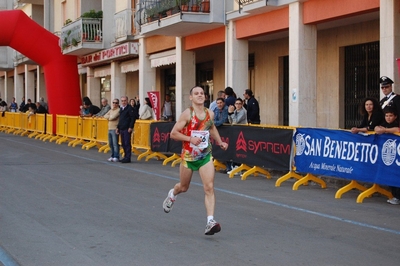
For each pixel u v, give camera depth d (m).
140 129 19.36
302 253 7.21
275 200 11.16
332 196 11.67
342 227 8.77
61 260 6.86
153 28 22.52
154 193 11.86
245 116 15.25
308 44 17.41
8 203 10.55
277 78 22.14
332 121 19.70
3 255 7.09
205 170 8.11
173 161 17.50
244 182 13.63
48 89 29.59
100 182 13.42
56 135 27.42
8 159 18.58
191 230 8.45
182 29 21.98
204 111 8.24
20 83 50.41
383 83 11.64
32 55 29.20
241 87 20.75
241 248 7.44
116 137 18.17
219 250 7.34
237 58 20.67
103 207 10.20
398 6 13.84
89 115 23.92
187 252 7.23
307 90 17.47
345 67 19.30
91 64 32.38
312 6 16.95
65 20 36.56
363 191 11.64
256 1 18.22
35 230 8.40
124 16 27.41
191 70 23.95
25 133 31.56
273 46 22.25
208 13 20.73
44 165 16.94
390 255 7.15
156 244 7.62
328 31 19.67
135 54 27.44
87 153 20.94
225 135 15.01
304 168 12.52
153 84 27.06
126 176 14.59
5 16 28.19
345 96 19.31
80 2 32.53
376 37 17.66
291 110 17.77
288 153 12.95
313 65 17.48
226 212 9.89
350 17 16.42
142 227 8.62
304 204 10.73
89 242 7.71
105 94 33.88
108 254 7.12
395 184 10.41
